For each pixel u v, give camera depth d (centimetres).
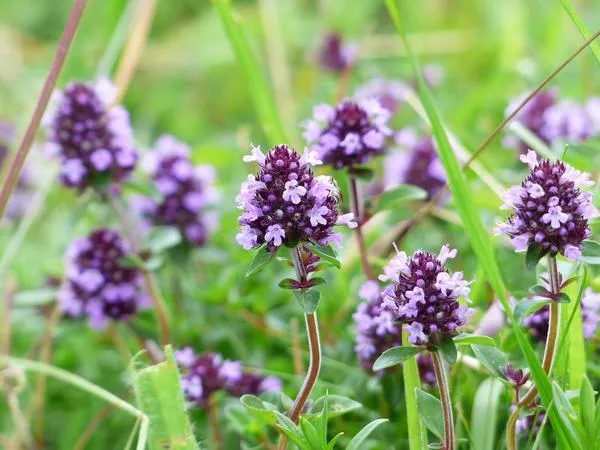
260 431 39
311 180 34
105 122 45
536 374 33
